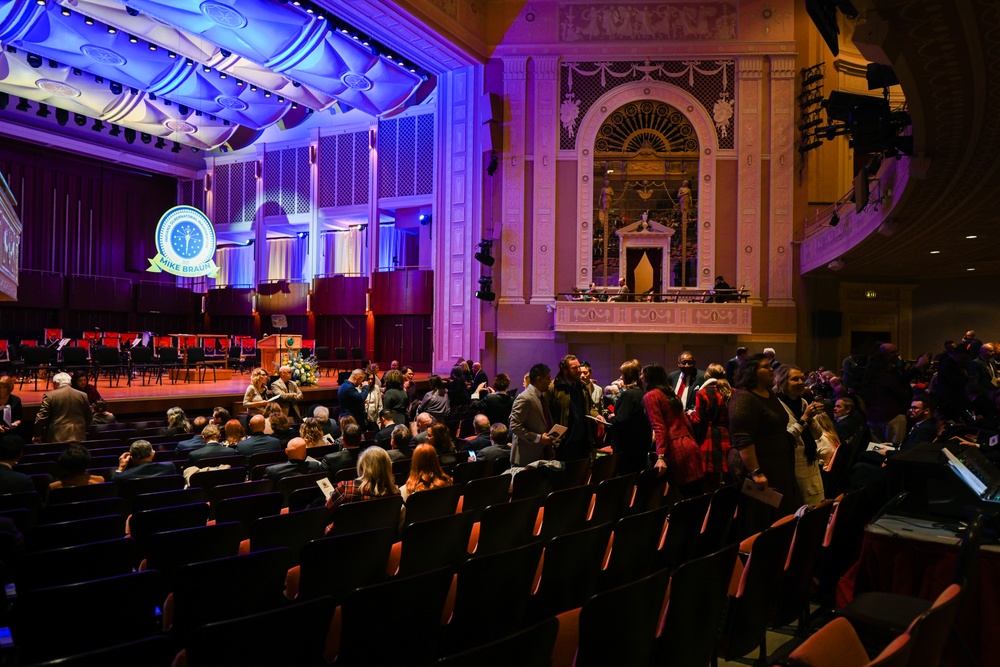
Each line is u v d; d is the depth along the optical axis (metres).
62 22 16.28
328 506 4.61
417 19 16.44
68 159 24.14
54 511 4.47
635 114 19.28
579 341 18.56
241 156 26.39
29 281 22.12
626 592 2.52
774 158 18.53
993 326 19.33
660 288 19.09
